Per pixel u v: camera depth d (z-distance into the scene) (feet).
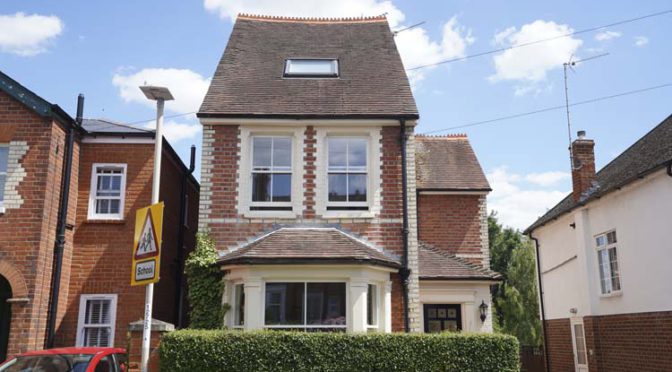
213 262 43.24
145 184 48.62
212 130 46.83
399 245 45.19
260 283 40.57
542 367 79.82
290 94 49.29
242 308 41.88
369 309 42.42
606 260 56.44
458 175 61.82
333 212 45.65
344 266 40.60
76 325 45.80
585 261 58.80
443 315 53.11
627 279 51.67
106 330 46.21
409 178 46.19
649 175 47.26
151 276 29.71
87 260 47.03
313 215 45.57
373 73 52.47
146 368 30.58
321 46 56.49
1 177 44.06
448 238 59.47
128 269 47.03
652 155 50.98
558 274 67.67
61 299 45.06
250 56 54.24
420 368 34.86
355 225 45.50
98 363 30.66
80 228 47.50
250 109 46.98
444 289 51.88
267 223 45.34
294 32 58.49
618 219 53.42
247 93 49.19
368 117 46.57
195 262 43.11
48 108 44.09
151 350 35.47
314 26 59.82
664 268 45.70
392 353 34.94
